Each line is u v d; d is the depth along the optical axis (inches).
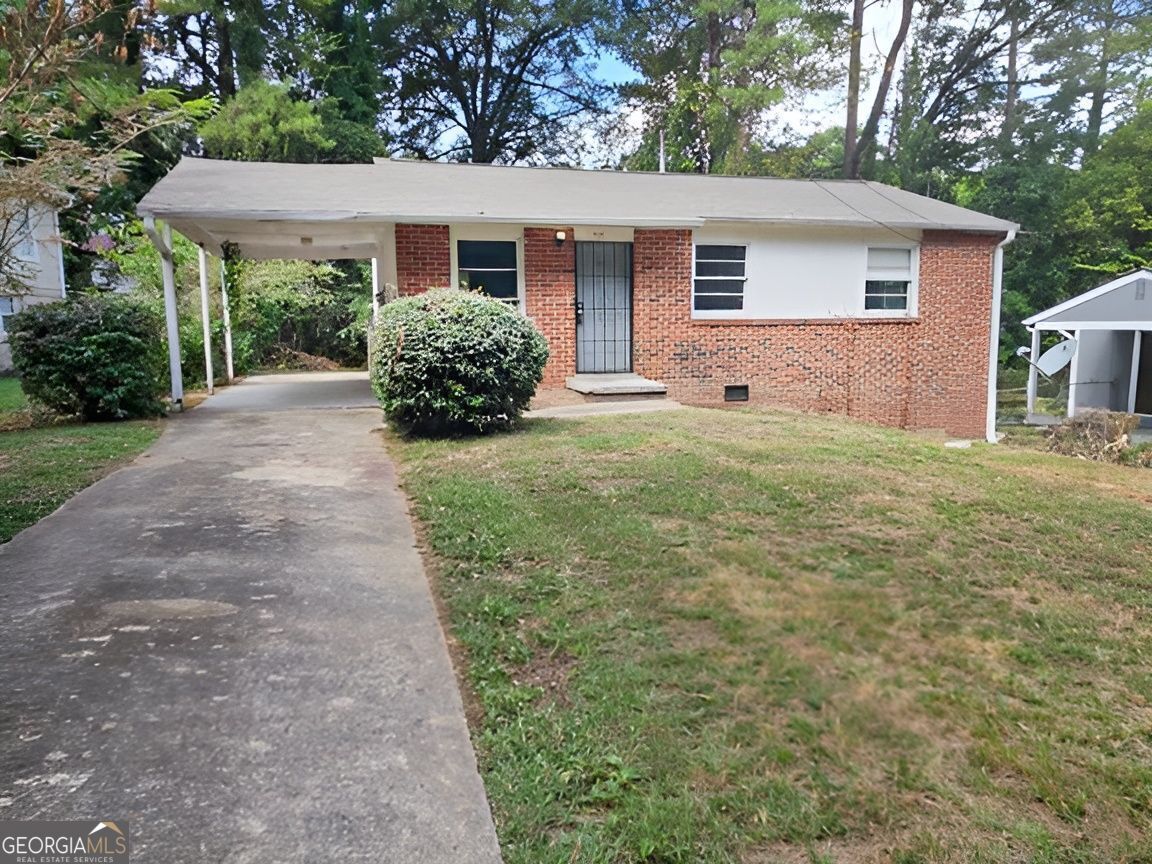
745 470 213.5
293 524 174.4
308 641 114.2
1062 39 993.5
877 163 1019.3
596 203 439.2
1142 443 514.6
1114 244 935.0
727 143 954.1
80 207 638.5
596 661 108.3
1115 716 97.0
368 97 949.2
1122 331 700.0
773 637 114.6
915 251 479.5
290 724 91.6
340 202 386.9
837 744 89.3
